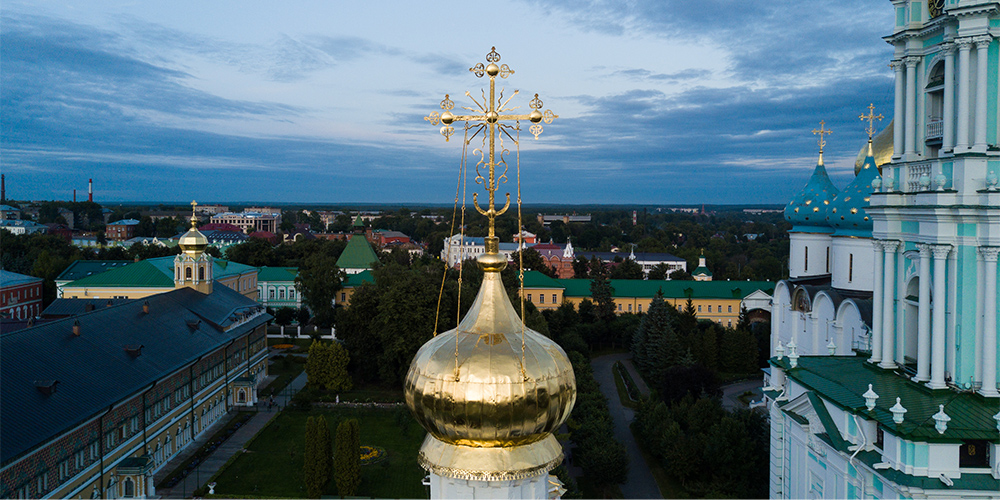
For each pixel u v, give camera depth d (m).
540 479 12.67
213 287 94.56
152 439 59.69
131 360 58.94
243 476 60.22
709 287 131.62
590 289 130.50
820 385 32.97
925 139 32.97
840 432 29.95
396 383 89.44
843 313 58.84
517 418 11.69
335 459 54.66
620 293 132.00
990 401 27.92
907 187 33.12
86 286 104.94
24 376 46.91
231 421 75.75
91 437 49.53
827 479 31.47
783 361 38.53
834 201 66.19
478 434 11.90
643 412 66.88
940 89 31.92
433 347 12.55
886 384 31.23
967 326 29.25
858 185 64.19
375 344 90.69
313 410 80.12
